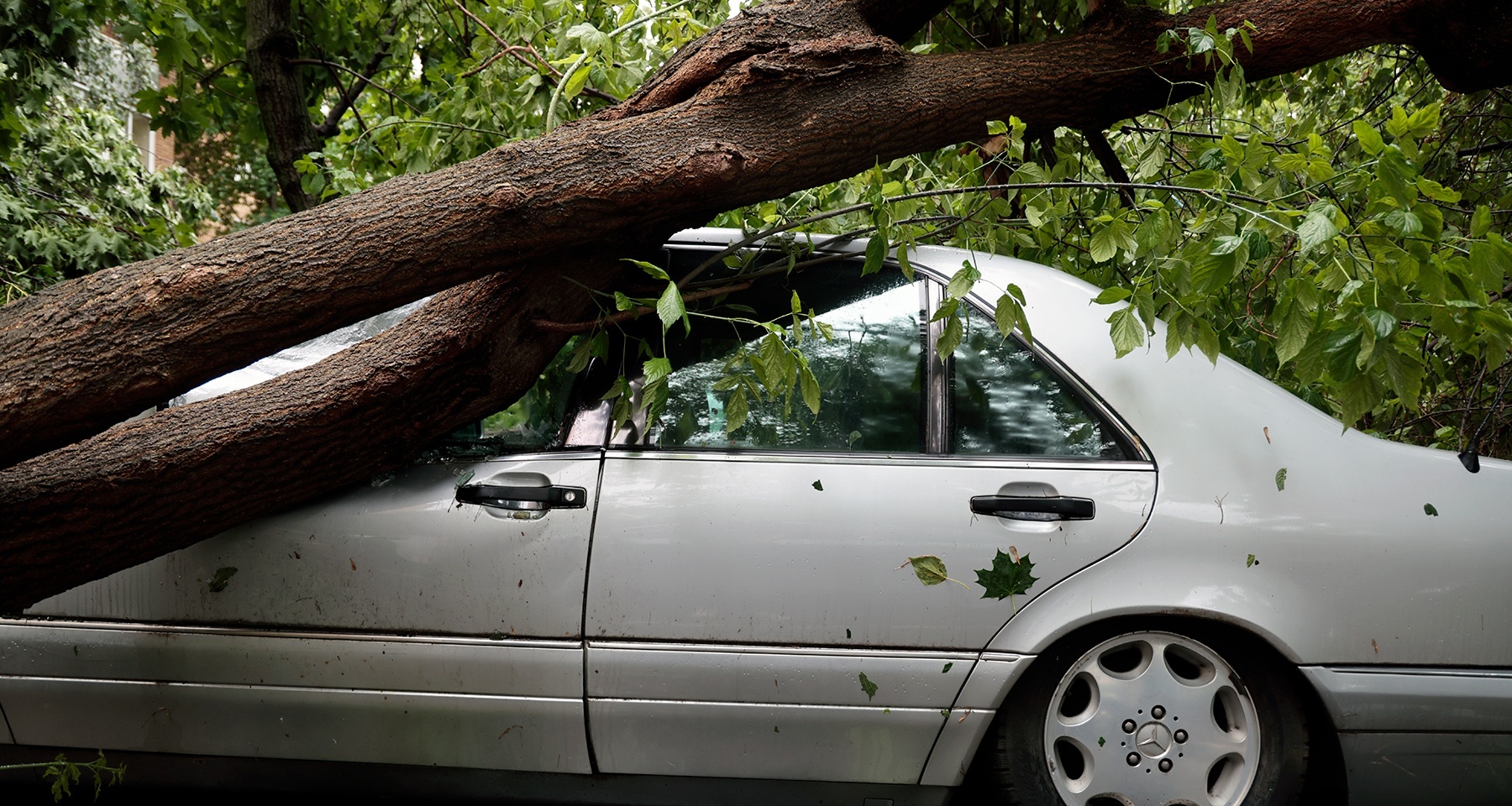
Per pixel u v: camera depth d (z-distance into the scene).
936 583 2.38
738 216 3.31
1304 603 2.38
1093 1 2.79
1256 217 2.27
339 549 2.45
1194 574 2.37
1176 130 3.99
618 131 2.32
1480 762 2.40
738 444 2.50
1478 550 2.41
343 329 2.77
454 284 2.26
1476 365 3.84
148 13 5.53
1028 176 2.54
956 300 2.31
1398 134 2.41
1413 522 2.41
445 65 5.35
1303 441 2.48
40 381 1.98
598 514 2.43
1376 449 2.50
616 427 2.52
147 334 2.03
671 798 2.49
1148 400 2.48
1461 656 2.38
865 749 2.42
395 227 2.16
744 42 2.45
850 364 2.57
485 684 2.43
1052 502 2.40
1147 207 2.59
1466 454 2.54
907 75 2.55
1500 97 4.39
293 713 2.47
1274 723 2.43
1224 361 2.58
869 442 2.50
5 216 6.16
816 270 2.69
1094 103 2.74
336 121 5.91
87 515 2.22
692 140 2.33
